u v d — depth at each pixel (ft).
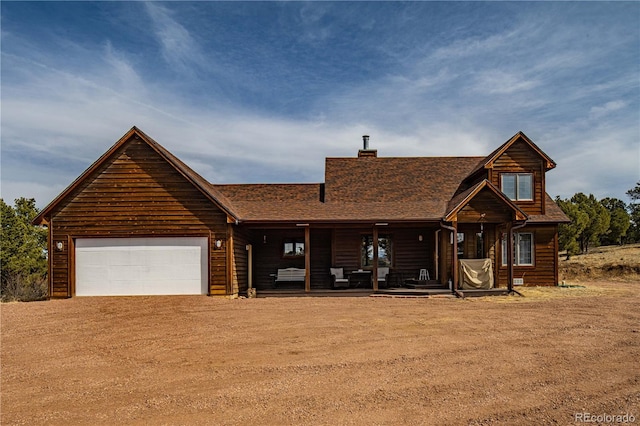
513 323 39.83
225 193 76.48
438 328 37.91
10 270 95.81
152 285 59.36
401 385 23.50
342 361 28.07
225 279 59.06
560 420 19.15
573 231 106.93
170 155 62.59
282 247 73.92
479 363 27.37
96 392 23.34
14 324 42.01
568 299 55.62
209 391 23.08
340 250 72.23
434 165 80.74
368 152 87.10
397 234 72.13
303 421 19.21
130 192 60.03
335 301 56.18
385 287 68.90
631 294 60.54
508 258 60.85
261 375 25.52
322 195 74.33
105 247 59.57
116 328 39.68
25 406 21.63
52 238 59.62
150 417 19.98
